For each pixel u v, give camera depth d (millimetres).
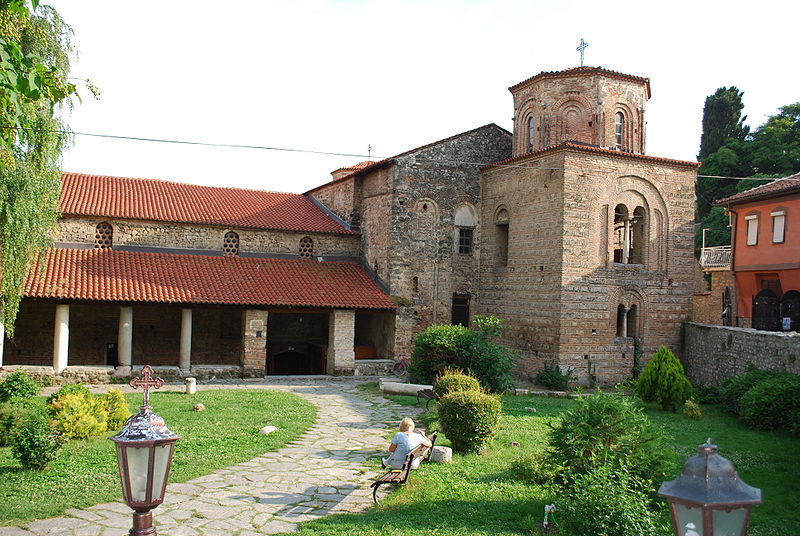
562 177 26516
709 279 44250
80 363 28000
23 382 18062
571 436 11883
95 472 12570
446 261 30906
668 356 22438
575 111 29062
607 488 9641
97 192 29953
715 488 4621
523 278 28578
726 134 51781
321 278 29766
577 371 26391
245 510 10758
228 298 26109
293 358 33219
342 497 11562
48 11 19266
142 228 28578
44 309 27328
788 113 47781
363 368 28250
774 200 28188
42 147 19484
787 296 27391
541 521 10227
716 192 49531
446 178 30953
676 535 4770
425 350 23891
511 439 16391
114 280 25188
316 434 16641
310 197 38062
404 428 12711
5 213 19281
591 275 26859
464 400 14906
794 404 18375
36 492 11305
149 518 6395
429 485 12008
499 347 24672
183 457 13797
